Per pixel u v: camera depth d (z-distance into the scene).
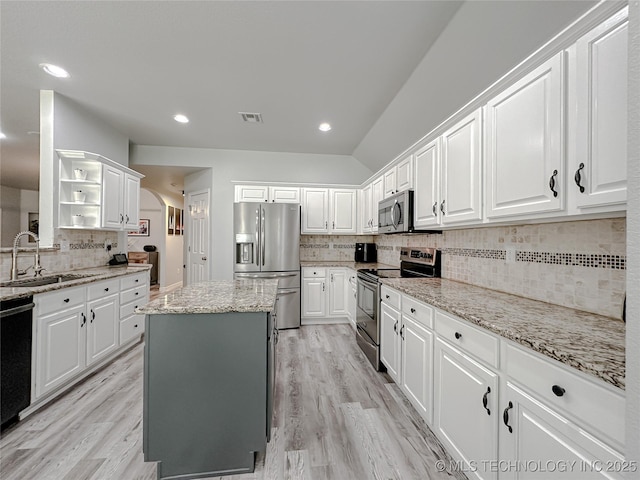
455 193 1.80
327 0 1.59
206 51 2.03
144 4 1.63
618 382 0.68
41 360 1.88
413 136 3.03
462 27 1.71
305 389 2.21
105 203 2.86
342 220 4.17
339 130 3.50
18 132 3.57
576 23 1.00
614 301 1.18
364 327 2.89
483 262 1.99
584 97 1.00
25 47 1.98
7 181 6.27
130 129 3.47
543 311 1.33
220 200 4.26
